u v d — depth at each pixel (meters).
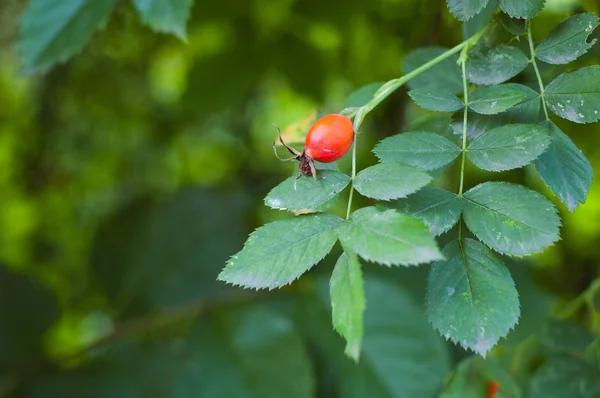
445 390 0.43
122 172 1.03
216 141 1.04
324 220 0.35
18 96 0.98
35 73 0.51
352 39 0.73
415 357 0.55
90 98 0.92
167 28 0.48
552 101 0.37
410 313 0.56
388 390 0.54
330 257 0.67
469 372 0.43
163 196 0.77
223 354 0.59
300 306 0.62
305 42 0.75
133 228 0.74
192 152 1.05
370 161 0.57
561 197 0.37
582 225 0.73
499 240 0.35
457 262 0.36
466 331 0.35
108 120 0.97
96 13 0.51
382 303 0.57
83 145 0.96
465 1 0.37
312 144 0.36
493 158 0.36
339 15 0.69
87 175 1.01
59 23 0.51
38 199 0.97
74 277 0.92
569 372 0.43
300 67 0.75
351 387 0.55
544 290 0.65
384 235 0.34
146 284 0.72
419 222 0.34
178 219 0.74
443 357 0.55
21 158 0.96
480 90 0.38
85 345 0.69
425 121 0.42
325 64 0.76
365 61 0.75
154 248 0.73
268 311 0.60
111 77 0.90
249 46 0.75
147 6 0.48
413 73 0.38
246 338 0.59
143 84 0.93
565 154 0.37
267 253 0.35
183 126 1.00
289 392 0.57
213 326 0.61
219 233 0.74
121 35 0.83
